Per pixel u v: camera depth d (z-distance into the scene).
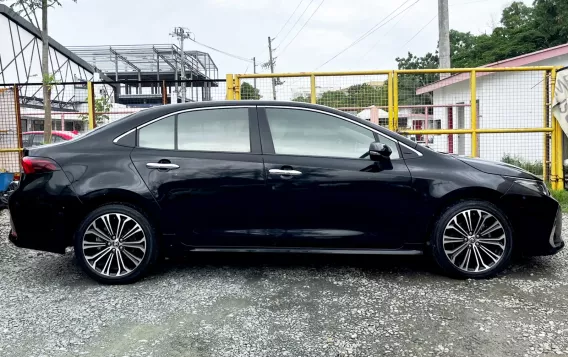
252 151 4.19
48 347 2.99
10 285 4.18
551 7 26.58
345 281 4.18
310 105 4.36
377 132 4.27
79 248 4.11
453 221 4.11
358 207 4.10
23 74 20.31
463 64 31.67
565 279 4.14
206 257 4.98
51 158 4.16
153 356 2.87
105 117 11.81
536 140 8.93
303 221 4.13
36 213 4.09
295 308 3.58
